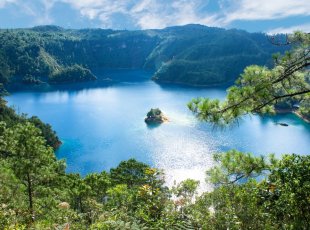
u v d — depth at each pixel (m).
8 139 30.06
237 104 12.29
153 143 117.38
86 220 26.27
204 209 13.91
